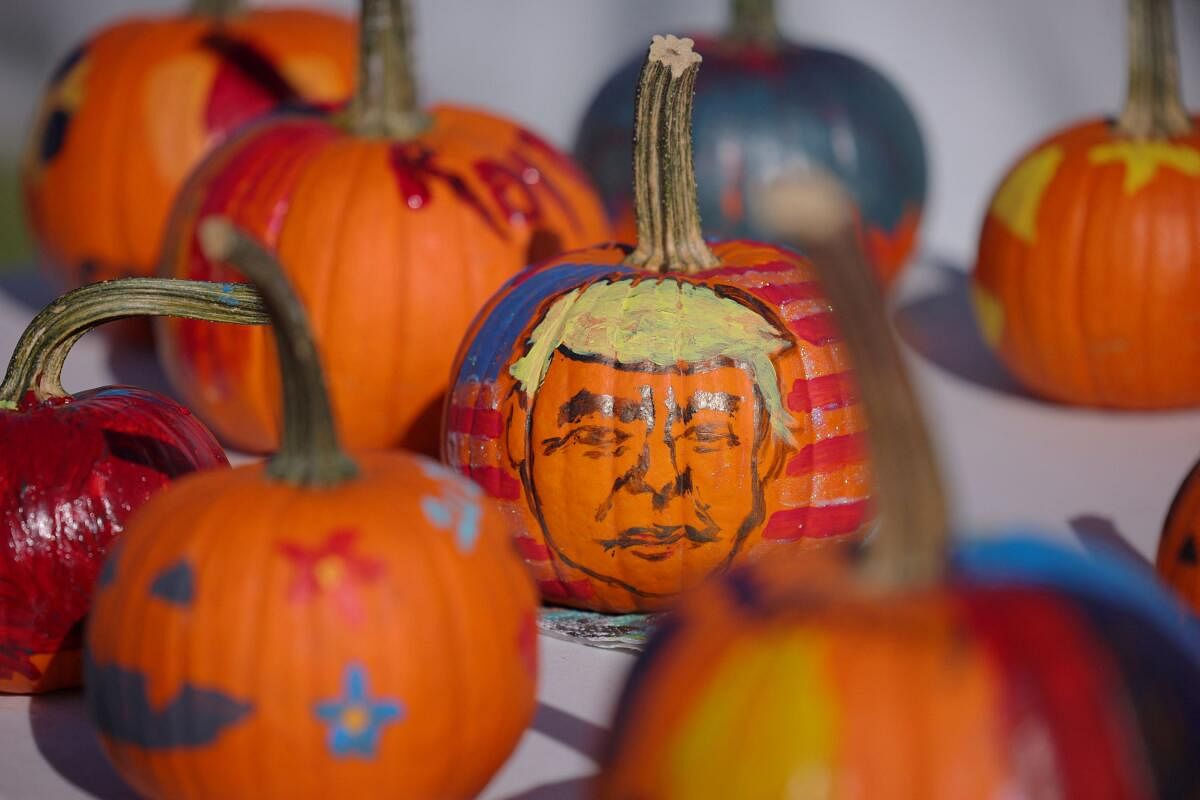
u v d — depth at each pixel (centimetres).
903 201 147
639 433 99
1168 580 98
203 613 83
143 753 84
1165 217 124
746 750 74
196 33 138
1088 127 130
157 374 133
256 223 116
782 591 77
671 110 103
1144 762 74
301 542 84
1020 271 127
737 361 99
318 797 84
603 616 103
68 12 276
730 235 144
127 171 134
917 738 73
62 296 96
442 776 85
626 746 76
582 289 102
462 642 85
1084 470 120
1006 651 74
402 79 120
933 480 76
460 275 115
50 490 94
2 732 94
